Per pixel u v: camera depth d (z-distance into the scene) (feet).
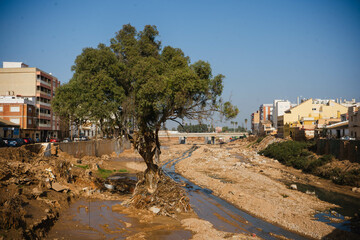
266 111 533.96
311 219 74.90
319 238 61.98
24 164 73.56
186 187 119.34
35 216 52.01
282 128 332.60
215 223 70.33
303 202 92.53
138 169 159.33
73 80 72.59
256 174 150.82
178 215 72.84
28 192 61.11
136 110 74.95
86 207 69.77
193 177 146.72
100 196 82.69
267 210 80.48
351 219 75.10
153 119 77.46
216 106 76.43
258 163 210.38
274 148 238.89
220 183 120.06
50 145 121.60
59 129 266.36
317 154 184.03
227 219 74.33
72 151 149.28
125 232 56.85
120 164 175.01
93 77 69.05
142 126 77.51
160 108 70.95
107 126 77.41
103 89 69.82
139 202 74.49
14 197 52.31
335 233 63.36
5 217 44.04
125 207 73.87
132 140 79.71
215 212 80.48
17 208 49.01
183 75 66.85
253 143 374.84
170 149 390.63
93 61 69.15
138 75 68.44
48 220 54.60
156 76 68.13
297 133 261.03
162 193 80.74
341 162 146.00
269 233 64.49
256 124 586.04
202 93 74.90
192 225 64.03
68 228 55.42
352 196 104.99
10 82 233.96
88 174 100.63
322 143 181.06
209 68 74.43
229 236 59.72
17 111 208.33
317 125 251.39
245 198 92.48
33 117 221.87
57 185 74.13
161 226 62.13
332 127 217.36
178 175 158.92
